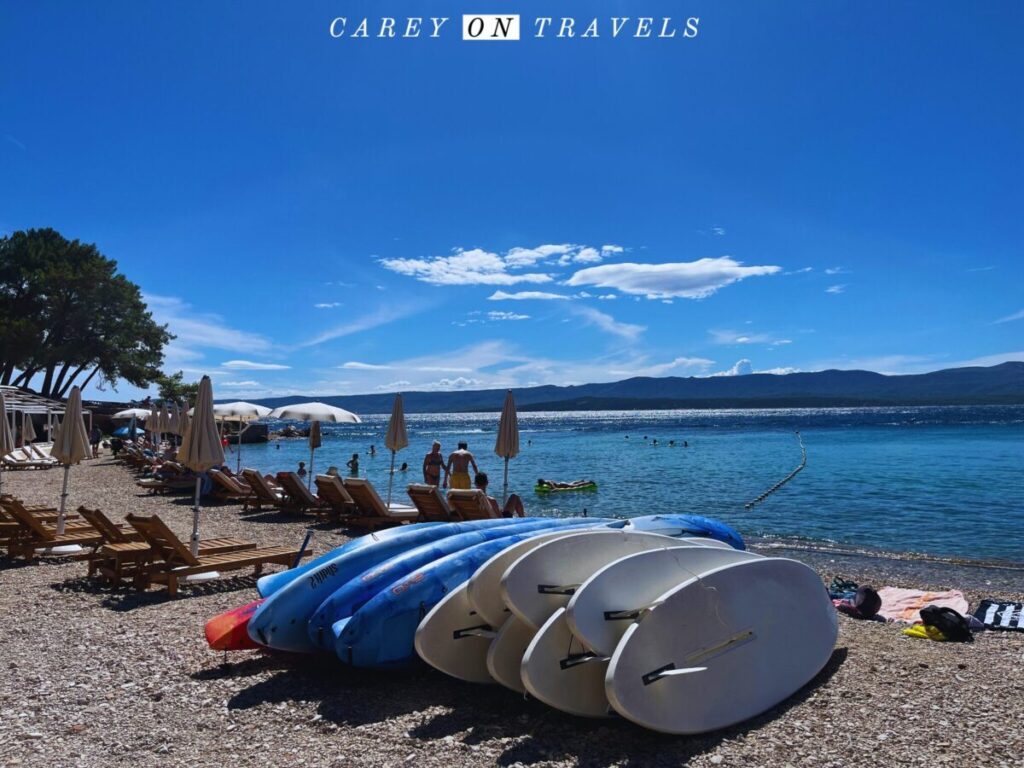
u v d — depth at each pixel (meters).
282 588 5.60
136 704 4.91
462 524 6.79
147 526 7.84
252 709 4.85
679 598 4.71
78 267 50.56
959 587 10.34
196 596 7.85
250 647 5.57
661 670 4.48
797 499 20.75
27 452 29.14
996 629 7.66
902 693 5.28
